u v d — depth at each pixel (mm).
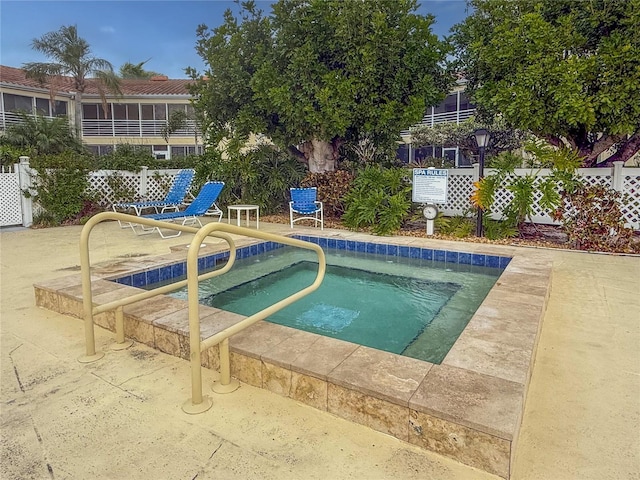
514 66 7754
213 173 11227
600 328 3475
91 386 2512
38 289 3908
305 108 8992
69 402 2334
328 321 4020
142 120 22328
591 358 2924
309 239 7629
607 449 1958
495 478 1761
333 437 2031
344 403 2170
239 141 10555
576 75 6918
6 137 14031
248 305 4516
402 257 6613
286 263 6348
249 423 2145
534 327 2887
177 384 2541
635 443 2002
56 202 9719
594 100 6992
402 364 2346
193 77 10914
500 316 3102
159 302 3477
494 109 8539
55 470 1801
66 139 14992
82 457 1884
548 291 4094
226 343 2490
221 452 1917
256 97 9406
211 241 7051
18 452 1915
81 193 10102
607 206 6586
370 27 8633
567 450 1950
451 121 18172
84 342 3148
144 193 11453
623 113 7012
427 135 17234
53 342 3145
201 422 2146
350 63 8812
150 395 2412
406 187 8773
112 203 10836
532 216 8711
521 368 2293
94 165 11195
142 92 21938
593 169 8078
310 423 2148
